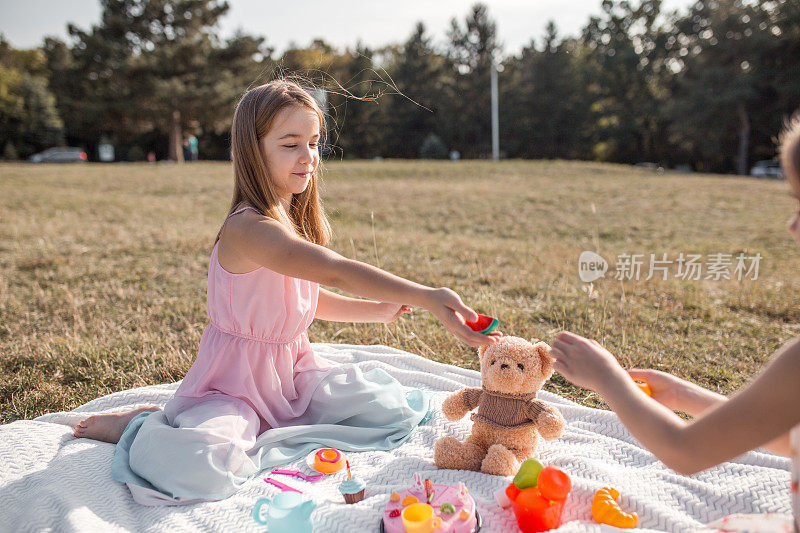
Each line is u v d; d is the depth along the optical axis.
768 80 38.56
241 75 36.72
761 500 1.96
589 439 2.52
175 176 18.06
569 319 4.32
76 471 2.18
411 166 21.98
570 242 9.21
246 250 2.25
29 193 12.74
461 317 1.92
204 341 2.52
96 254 6.54
